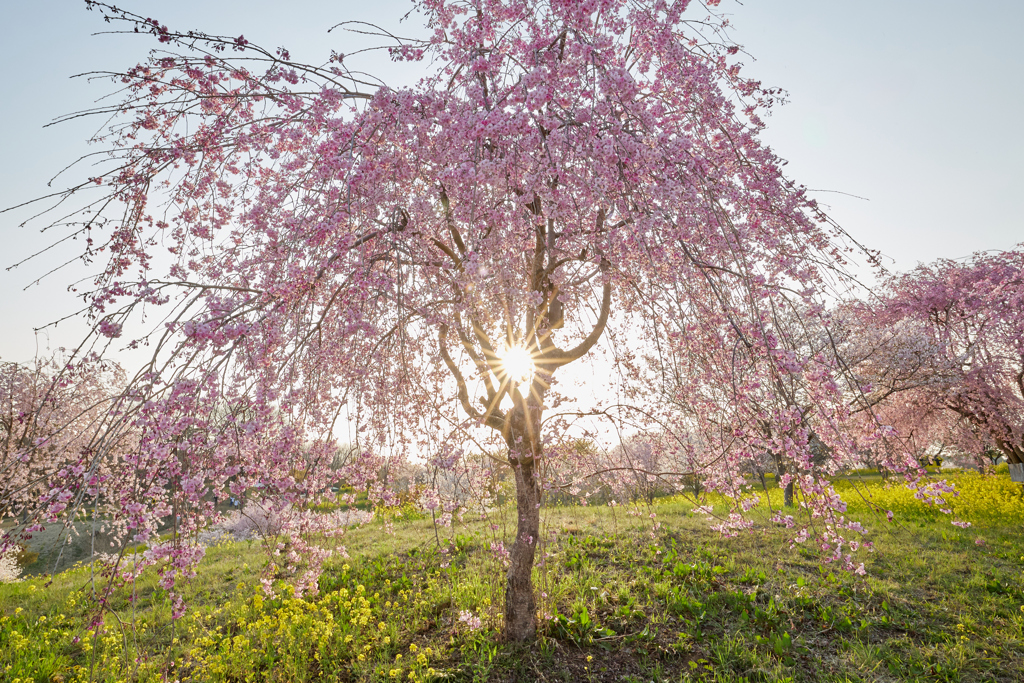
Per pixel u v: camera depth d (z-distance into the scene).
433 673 4.47
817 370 2.90
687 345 3.71
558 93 3.29
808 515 3.37
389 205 3.59
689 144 3.03
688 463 4.62
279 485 2.85
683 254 3.29
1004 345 11.70
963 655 4.68
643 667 4.61
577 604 5.47
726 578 6.43
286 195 3.60
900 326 12.41
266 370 2.76
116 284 2.75
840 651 4.86
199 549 2.60
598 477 5.48
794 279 3.08
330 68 3.35
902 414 13.09
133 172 3.45
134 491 2.55
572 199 3.38
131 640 5.60
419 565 7.29
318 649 5.09
